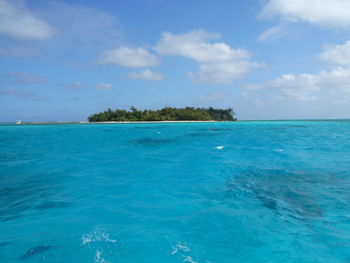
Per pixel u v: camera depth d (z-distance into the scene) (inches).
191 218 165.9
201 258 120.0
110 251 126.4
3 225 158.2
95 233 145.7
